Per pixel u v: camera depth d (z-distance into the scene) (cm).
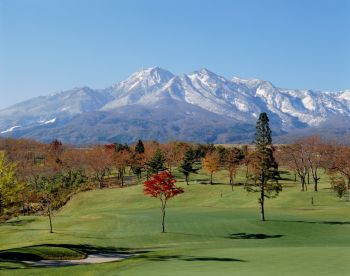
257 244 6300
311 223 8394
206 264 4028
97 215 10338
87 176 19012
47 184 14825
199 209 11906
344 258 3994
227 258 4366
